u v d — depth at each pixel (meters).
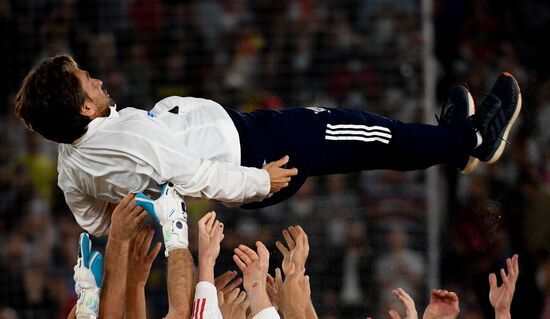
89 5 31.16
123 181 14.83
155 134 14.69
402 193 28.27
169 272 14.34
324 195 28.39
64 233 29.59
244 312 15.83
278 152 15.86
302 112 16.14
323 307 27.48
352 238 27.95
